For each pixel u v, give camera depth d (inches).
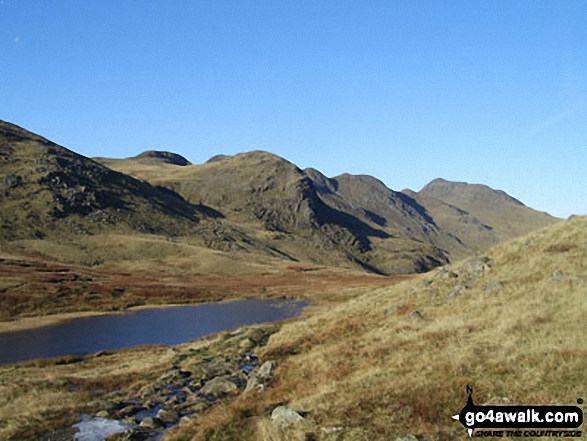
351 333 966.4
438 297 1041.5
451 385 479.8
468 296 948.6
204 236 6855.3
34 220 5236.2
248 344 1191.6
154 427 616.4
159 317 2256.4
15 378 1002.7
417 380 519.2
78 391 863.1
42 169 6589.6
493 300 838.5
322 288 3489.2
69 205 5964.6
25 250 4394.7
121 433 586.6
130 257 4906.5
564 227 1163.9
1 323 2021.4
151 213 7012.8
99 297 2696.9
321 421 454.0
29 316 2208.4
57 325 2017.7
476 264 1187.9
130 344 1628.9
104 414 693.9
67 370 1149.1
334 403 502.0
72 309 2402.8
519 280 908.6
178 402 739.4
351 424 428.8
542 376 454.3
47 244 4697.3
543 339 557.6
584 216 1211.9
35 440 594.2
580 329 565.6
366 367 647.8
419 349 658.8
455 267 1365.7
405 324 854.5
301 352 947.3
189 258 5142.7
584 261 870.4
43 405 754.8
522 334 604.4
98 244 5108.3
